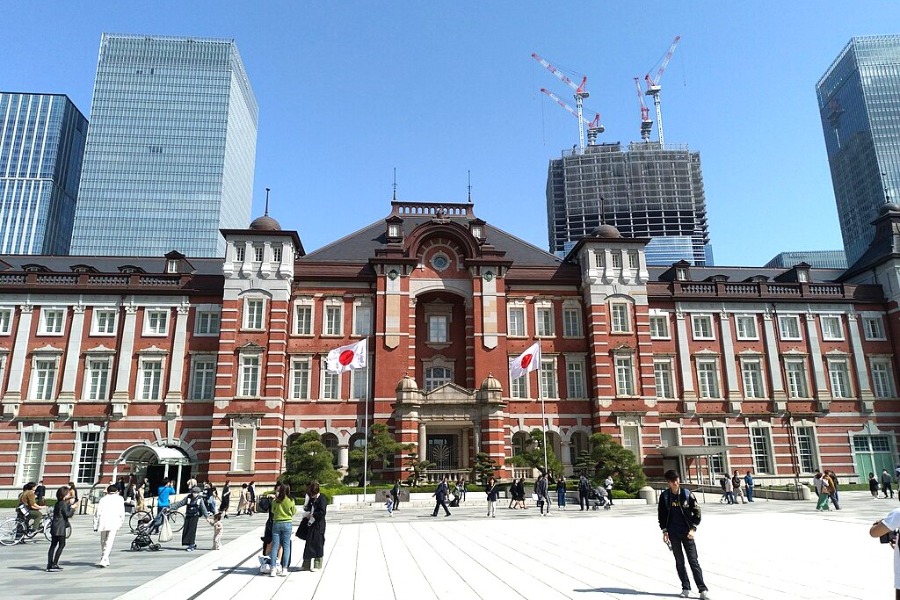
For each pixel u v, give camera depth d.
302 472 38.50
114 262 51.19
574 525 26.52
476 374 46.88
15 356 45.06
